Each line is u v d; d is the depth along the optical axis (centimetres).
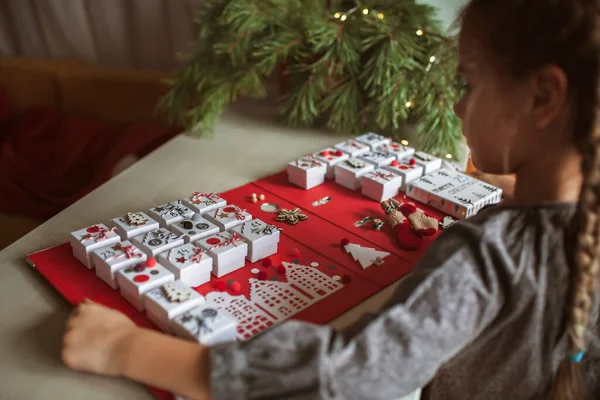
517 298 51
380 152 113
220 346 52
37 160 176
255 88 127
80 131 178
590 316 58
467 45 55
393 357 49
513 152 55
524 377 55
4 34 203
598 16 47
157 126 181
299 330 51
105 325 61
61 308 71
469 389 60
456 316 50
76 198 158
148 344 57
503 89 53
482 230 52
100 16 188
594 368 63
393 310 50
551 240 52
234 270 79
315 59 123
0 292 74
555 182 54
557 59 48
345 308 72
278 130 132
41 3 191
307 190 105
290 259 83
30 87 190
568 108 50
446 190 100
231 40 120
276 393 49
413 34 118
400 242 87
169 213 88
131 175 108
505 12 50
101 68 189
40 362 62
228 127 133
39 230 89
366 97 122
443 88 114
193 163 115
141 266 73
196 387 53
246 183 107
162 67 192
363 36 118
